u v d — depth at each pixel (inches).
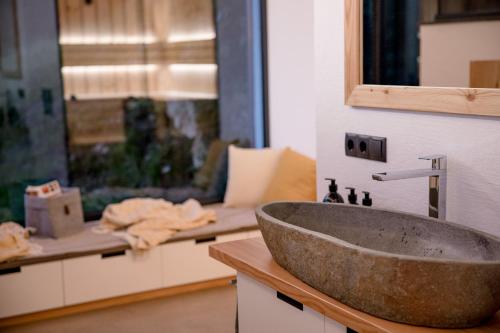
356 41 92.0
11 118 160.6
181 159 181.9
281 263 76.0
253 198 173.8
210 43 183.0
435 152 82.1
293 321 74.2
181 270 152.3
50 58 163.5
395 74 95.9
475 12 98.0
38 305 139.9
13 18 158.6
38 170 165.0
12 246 138.5
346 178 97.7
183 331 133.6
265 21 184.9
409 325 61.6
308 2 169.0
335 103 98.3
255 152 177.6
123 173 175.5
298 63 174.9
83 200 171.3
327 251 66.0
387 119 88.9
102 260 144.4
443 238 74.9
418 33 96.2
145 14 173.8
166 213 159.0
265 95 187.5
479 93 74.4
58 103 165.6
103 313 144.6
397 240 79.4
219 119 186.2
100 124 171.3
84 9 166.6
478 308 59.7
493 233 75.7
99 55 169.3
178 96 180.2
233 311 143.3
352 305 65.2
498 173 74.4
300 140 177.9
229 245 87.7
